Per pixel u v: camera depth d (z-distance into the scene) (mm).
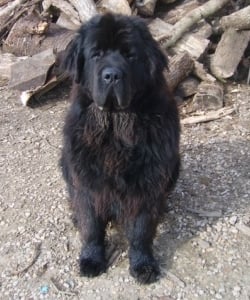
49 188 1635
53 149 1839
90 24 1218
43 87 2102
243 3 2471
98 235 1353
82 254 1359
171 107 1259
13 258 1391
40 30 2250
